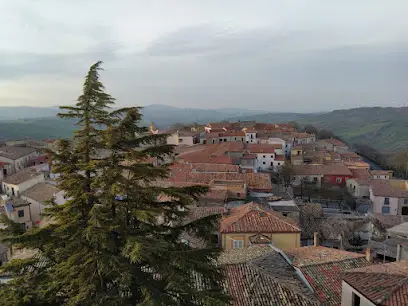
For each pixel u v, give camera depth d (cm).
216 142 10138
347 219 4103
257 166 7844
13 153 6944
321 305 1697
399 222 3894
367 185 6172
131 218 1145
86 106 1073
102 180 1026
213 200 3800
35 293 1043
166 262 1043
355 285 1429
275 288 1805
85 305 967
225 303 1017
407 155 9338
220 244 2775
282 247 2683
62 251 1023
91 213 973
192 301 1103
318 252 2316
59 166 1107
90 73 1085
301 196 6325
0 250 2841
